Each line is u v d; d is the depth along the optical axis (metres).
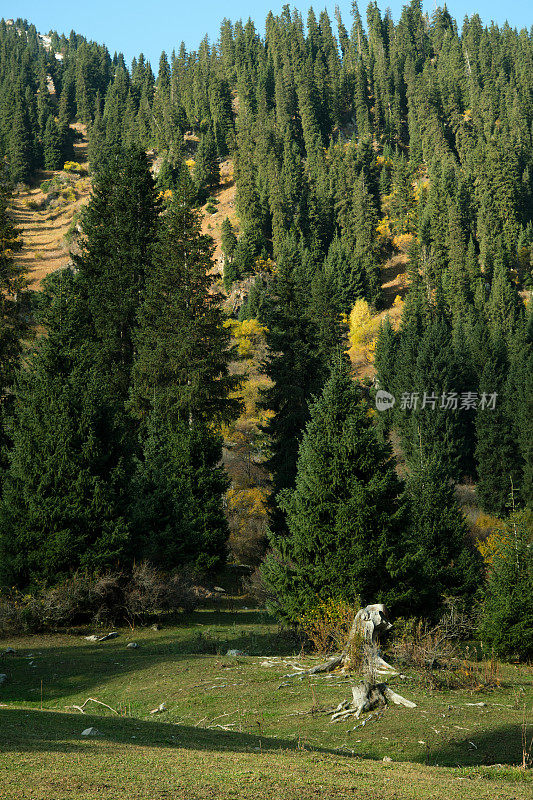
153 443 36.56
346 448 21.91
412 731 12.38
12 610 24.34
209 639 23.42
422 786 8.33
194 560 34.69
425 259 116.19
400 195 142.62
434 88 169.50
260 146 159.12
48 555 25.31
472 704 14.02
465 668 16.34
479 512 63.38
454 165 141.75
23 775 7.38
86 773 7.64
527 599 21.64
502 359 83.00
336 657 17.22
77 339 35.12
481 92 176.50
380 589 21.22
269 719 13.55
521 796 8.14
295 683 15.75
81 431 26.95
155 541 31.45
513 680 17.31
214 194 161.50
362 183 137.50
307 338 44.91
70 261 130.75
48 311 41.09
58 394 27.73
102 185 51.56
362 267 124.56
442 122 167.12
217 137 179.50
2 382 44.44
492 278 115.25
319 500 21.98
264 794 7.29
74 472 26.48
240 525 46.25
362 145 158.62
